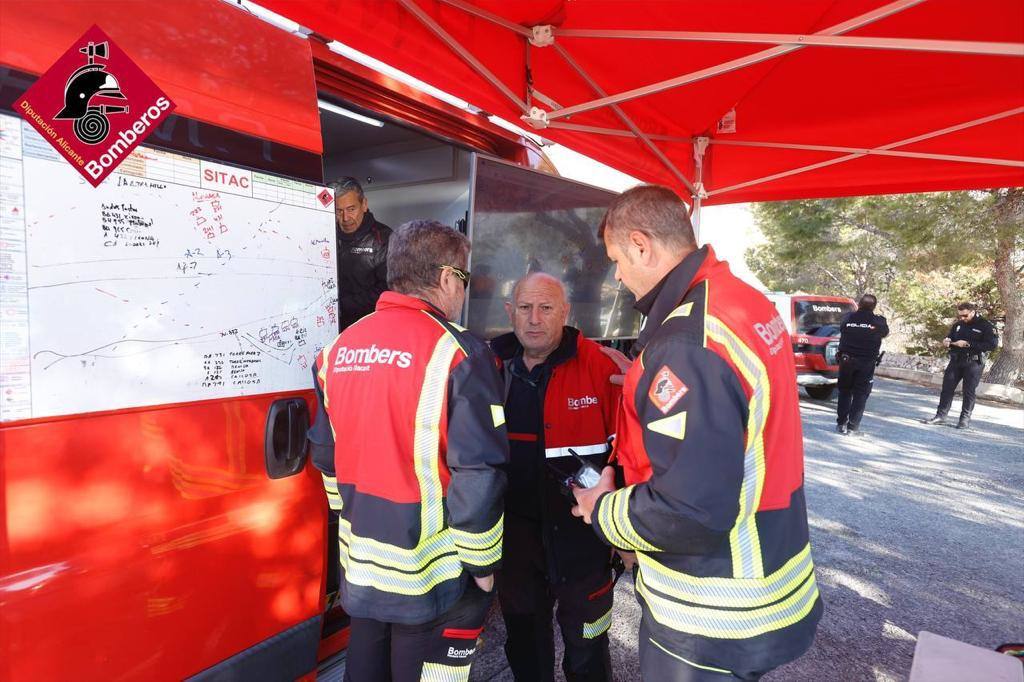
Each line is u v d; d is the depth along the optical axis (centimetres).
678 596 120
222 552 132
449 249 147
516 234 272
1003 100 280
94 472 109
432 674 147
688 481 105
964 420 757
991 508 453
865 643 262
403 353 132
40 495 103
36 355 102
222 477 131
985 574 336
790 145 347
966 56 254
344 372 135
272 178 142
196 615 127
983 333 739
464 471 130
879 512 441
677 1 216
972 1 216
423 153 313
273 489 144
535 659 192
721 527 105
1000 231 988
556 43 238
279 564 146
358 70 224
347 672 149
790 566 121
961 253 1028
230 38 135
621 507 119
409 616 134
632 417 125
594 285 332
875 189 372
